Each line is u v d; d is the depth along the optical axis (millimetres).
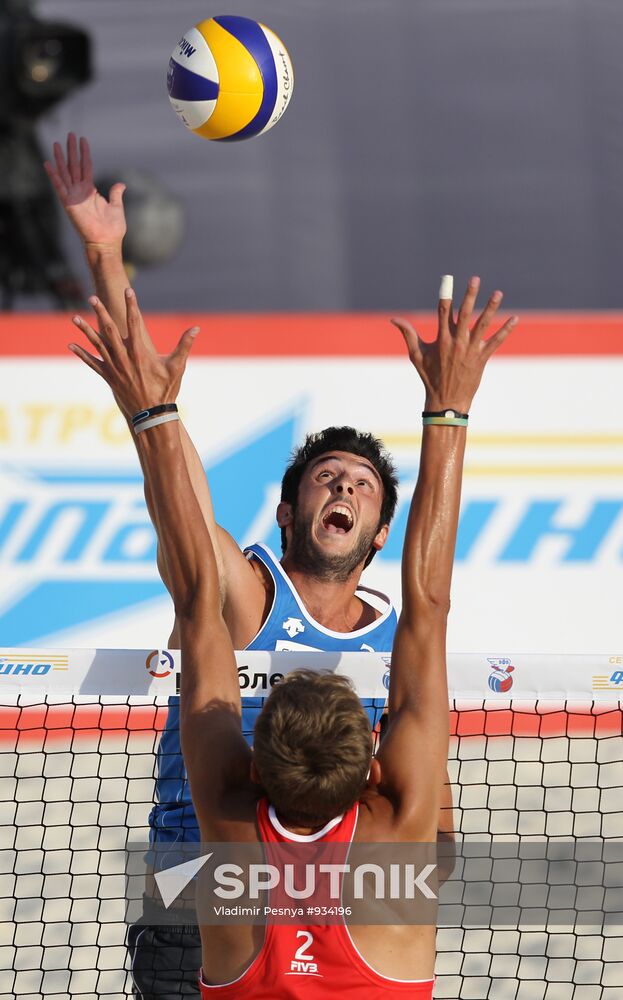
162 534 9289
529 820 21516
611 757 25109
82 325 9312
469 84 36969
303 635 12648
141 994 11734
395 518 29766
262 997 7984
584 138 37000
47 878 18562
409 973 8086
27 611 29078
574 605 29922
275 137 36594
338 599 13141
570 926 17141
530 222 36719
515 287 36562
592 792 23078
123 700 27375
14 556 29250
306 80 36625
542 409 30453
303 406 30578
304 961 7984
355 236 36375
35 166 34812
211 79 14320
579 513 30234
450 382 9320
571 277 36625
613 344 30781
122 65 36188
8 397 29688
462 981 15062
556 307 36500
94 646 29078
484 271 36625
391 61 36969
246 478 30297
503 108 36938
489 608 29797
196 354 30516
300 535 13016
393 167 36781
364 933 8031
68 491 29516
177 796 12023
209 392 30469
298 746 7906
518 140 36969
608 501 30297
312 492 13055
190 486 9305
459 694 12031
